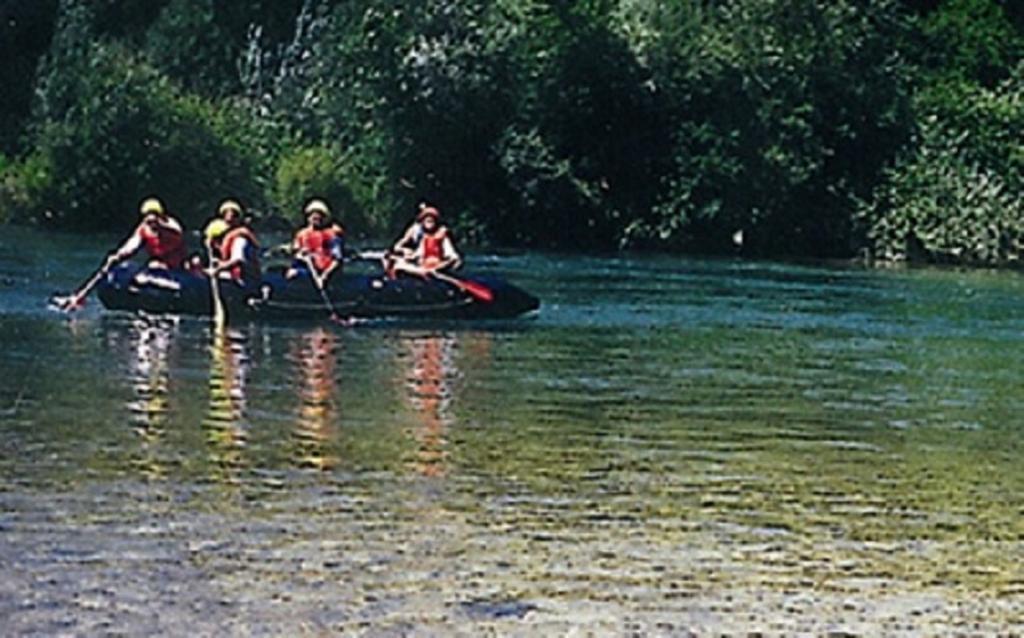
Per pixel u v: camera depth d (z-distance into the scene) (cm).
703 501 1055
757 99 3722
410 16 3716
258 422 1284
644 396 1498
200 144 3669
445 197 3728
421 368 1630
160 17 4269
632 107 3709
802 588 861
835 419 1409
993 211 3669
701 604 828
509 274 2897
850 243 3734
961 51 4150
